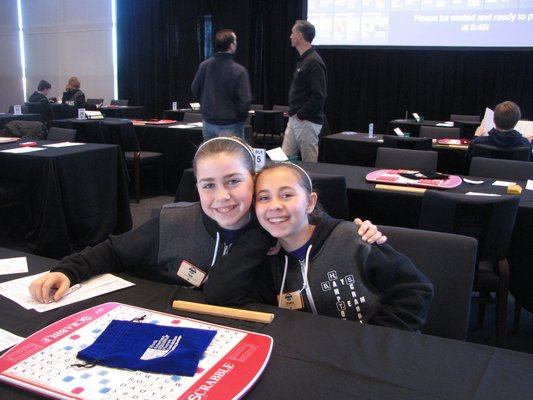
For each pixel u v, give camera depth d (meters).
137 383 0.73
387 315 1.10
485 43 5.86
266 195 1.07
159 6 8.09
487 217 1.83
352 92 7.19
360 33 6.39
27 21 9.62
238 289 1.06
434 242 1.35
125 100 8.34
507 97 6.32
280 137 6.21
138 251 1.25
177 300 1.07
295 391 0.75
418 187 2.34
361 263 1.13
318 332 0.93
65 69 9.41
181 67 8.17
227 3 7.61
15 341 0.89
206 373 0.76
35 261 1.33
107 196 3.37
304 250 1.15
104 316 0.96
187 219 1.23
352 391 0.75
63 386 0.73
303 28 3.87
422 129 4.68
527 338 2.21
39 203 2.98
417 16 6.09
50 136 4.02
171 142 4.94
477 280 1.92
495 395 0.74
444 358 0.85
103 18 8.76
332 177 2.21
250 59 7.67
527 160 3.20
